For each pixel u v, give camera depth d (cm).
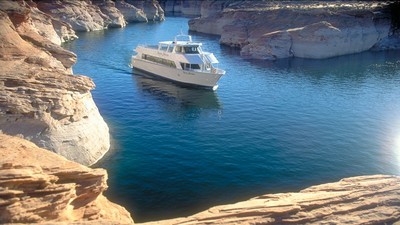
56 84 2641
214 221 1684
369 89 5134
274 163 2833
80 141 2642
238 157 2922
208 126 3603
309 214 1744
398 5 8800
